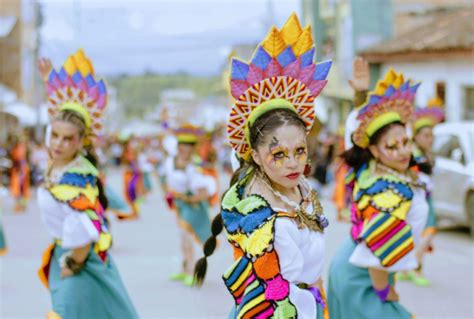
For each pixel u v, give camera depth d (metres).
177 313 7.86
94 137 5.74
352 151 5.30
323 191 21.17
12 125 32.91
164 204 20.70
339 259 5.32
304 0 33.94
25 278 9.71
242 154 3.75
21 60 36.66
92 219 5.34
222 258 10.91
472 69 19.69
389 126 5.11
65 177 5.39
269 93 3.63
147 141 42.50
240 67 3.71
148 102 98.19
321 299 3.75
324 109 33.72
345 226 14.34
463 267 10.37
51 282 5.52
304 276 3.67
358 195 5.14
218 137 37.12
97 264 5.53
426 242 8.98
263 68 3.72
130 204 16.61
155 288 9.08
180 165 9.56
